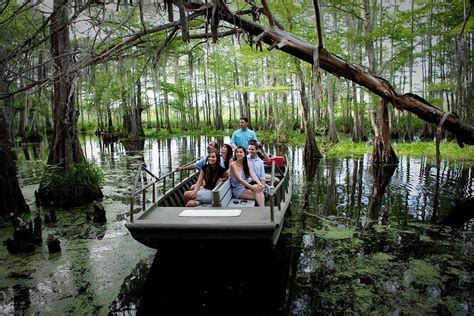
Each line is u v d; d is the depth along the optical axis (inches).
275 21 224.5
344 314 157.1
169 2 178.1
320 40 210.7
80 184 367.2
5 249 245.8
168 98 1569.9
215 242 186.9
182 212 204.4
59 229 288.8
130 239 261.9
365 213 319.6
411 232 265.7
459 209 327.0
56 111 377.1
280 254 226.7
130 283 192.2
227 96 1754.4
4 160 325.7
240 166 249.4
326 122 1261.1
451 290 176.1
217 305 168.2
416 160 633.6
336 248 235.5
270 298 172.6
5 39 179.6
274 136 1040.8
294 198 382.6
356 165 608.7
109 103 1161.4
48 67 217.0
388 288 179.6
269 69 740.7
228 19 205.3
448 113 247.9
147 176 544.4
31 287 187.9
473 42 798.5
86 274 203.3
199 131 1668.3
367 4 582.2
